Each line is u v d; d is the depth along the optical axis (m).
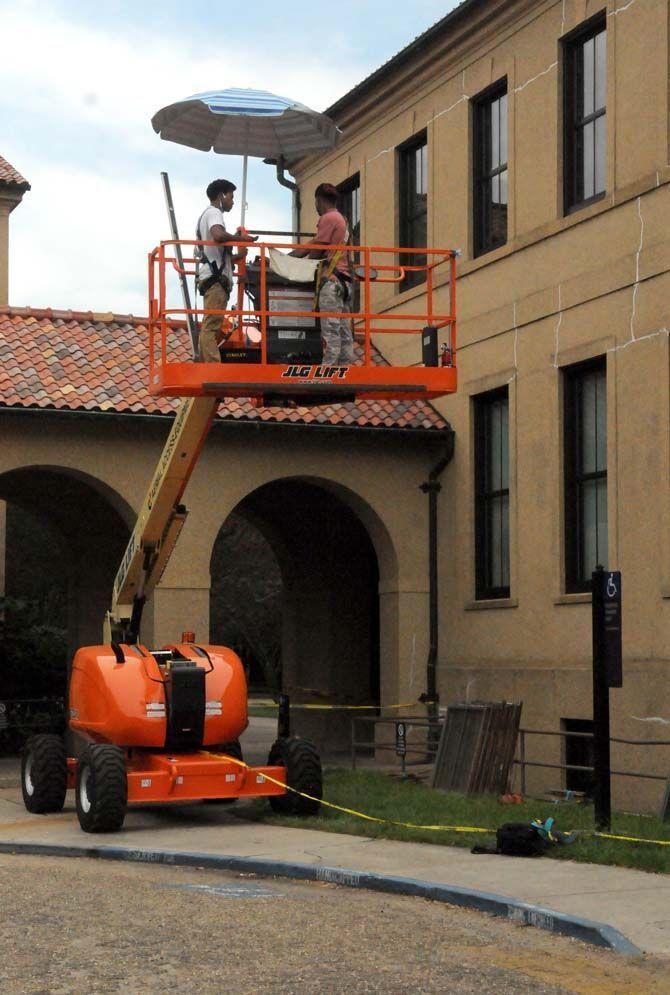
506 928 8.68
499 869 10.55
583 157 18.17
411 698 20.42
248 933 8.41
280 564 25.28
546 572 18.19
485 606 19.41
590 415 17.86
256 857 11.33
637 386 16.62
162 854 11.66
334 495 21.92
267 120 14.67
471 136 20.44
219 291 13.45
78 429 19.08
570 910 8.92
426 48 21.14
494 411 19.95
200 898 9.68
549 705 17.94
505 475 19.62
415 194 22.39
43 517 23.91
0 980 7.25
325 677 24.09
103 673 14.09
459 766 16.30
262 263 13.38
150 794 13.34
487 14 19.66
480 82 20.12
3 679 24.31
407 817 13.60
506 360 19.22
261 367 13.09
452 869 10.59
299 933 8.42
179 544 19.36
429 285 14.51
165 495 14.56
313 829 13.18
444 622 20.44
